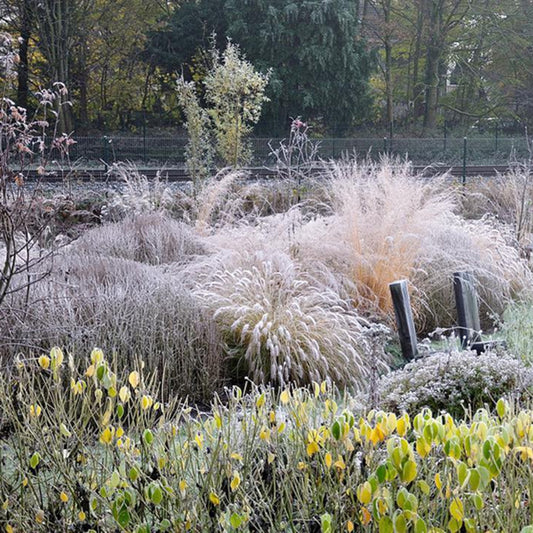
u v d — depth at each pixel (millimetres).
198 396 5414
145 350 5273
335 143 31656
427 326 7758
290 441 2770
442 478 2361
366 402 4285
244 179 16297
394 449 2037
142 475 2438
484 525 2172
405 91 43531
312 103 34062
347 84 35438
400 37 40781
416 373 4727
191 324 5559
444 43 40094
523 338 5984
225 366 5812
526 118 42156
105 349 5023
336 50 34500
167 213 12125
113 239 8547
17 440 2900
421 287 7758
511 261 8969
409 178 9516
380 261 7504
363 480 2387
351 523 2207
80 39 32125
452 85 47781
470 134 41375
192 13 35000
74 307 5273
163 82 36969
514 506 2197
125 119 37375
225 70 15594
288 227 8312
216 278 7195
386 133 39875
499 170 25750
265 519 2504
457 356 4801
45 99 4891
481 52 42250
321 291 7082
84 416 3240
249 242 8047
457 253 8367
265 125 34438
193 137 14758
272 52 33312
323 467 2492
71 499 2639
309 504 2490
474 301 6395
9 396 2998
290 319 5957
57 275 5727
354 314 7188
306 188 13727
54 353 2801
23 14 29594
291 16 33625
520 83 41625
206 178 14250
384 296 7434
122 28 34062
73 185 14328
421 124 42594
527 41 40000
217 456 2545
